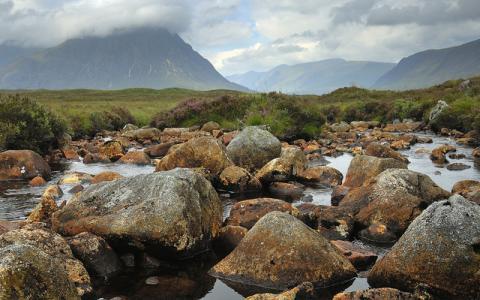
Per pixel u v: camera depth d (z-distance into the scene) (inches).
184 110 1736.0
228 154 877.2
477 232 346.9
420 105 2105.1
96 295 358.3
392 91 3353.8
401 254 359.3
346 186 704.4
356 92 3309.5
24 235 368.5
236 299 353.4
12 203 647.1
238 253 398.6
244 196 696.4
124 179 477.1
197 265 419.5
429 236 353.7
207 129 1563.7
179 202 431.2
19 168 818.2
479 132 1393.9
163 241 413.7
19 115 1059.3
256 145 870.4
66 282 297.1
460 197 374.6
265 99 1615.4
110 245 424.8
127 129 1742.1
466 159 1013.2
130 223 417.1
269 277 373.1
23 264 277.0
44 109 1168.2
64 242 379.9
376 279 367.6
